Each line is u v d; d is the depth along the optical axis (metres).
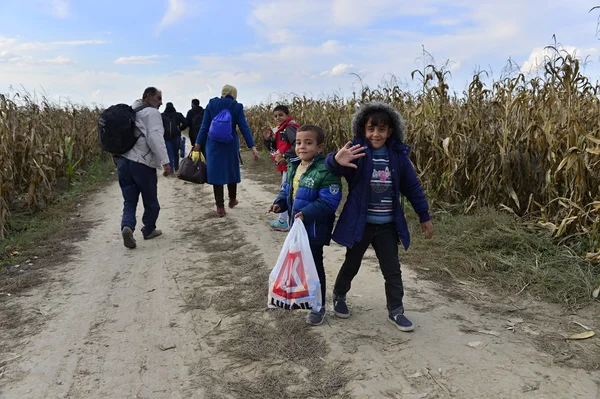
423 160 6.63
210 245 5.32
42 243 5.56
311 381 2.60
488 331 3.11
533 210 5.16
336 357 2.83
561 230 4.44
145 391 2.59
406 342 2.98
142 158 5.34
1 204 5.80
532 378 2.55
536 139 5.29
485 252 4.46
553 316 3.34
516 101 5.57
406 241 3.02
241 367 2.78
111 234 5.97
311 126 3.10
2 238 5.62
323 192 2.98
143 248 5.34
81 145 11.49
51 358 2.97
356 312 3.45
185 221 6.57
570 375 2.58
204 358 2.90
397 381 2.57
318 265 3.19
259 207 7.28
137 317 3.54
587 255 3.99
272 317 3.41
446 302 3.61
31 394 2.59
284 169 6.00
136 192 5.53
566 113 4.89
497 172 5.47
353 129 3.05
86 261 4.92
